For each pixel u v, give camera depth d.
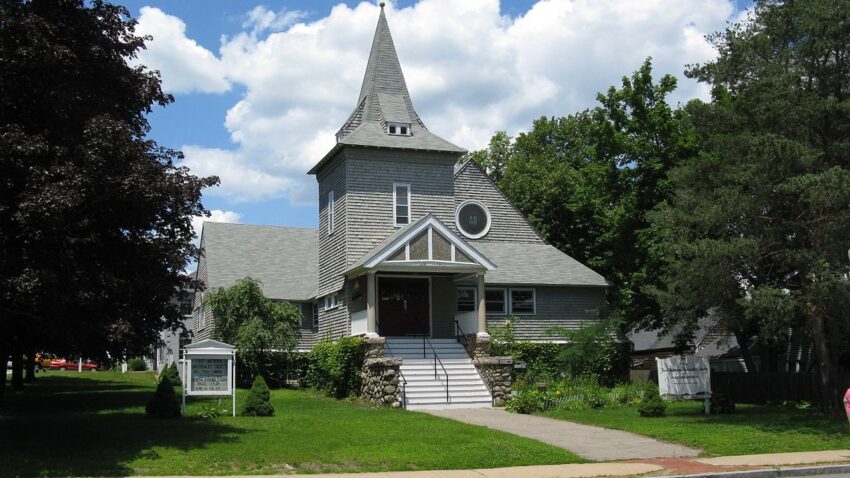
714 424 20.92
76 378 43.66
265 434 17.69
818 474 14.96
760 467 15.02
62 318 15.26
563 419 22.69
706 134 26.02
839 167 20.03
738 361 43.75
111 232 16.17
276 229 43.97
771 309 20.97
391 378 26.05
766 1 24.06
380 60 36.03
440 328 32.78
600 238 38.50
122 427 18.59
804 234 22.20
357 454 15.55
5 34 14.25
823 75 22.62
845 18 21.50
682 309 24.75
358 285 31.17
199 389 21.33
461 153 33.88
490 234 37.91
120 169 14.87
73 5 16.19
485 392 27.80
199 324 43.09
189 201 16.41
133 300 16.69
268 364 34.59
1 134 13.80
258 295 34.28
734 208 22.16
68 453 15.00
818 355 23.33
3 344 18.34
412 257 29.33
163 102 18.45
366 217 32.44
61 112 15.11
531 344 33.66
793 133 22.62
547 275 35.56
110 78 17.17
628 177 35.78
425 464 14.92
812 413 23.72
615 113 36.34
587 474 14.27
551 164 51.81
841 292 20.36
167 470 13.77
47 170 14.14
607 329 33.50
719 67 24.12
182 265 17.14
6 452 15.09
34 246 13.99
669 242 23.77
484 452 15.99
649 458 16.19
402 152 33.38
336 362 29.45
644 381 33.22
